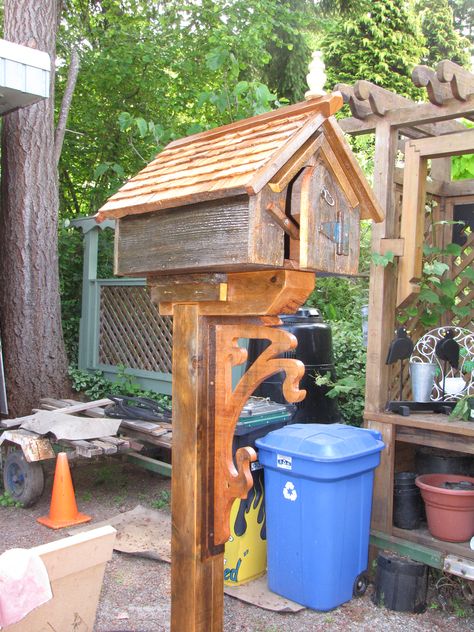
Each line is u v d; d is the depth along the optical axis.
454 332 4.01
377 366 3.71
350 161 2.12
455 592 3.48
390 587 3.33
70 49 10.23
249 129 2.24
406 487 3.60
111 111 10.71
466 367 3.71
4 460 5.14
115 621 3.24
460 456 3.83
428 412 3.72
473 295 4.30
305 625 3.19
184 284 2.33
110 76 10.03
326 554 3.27
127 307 7.84
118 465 6.20
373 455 3.44
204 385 2.32
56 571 2.44
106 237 9.23
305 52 13.41
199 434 2.30
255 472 3.68
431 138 3.61
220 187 1.93
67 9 10.91
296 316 5.04
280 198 1.99
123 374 7.66
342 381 4.64
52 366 7.27
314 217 2.03
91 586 2.63
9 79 5.21
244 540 3.62
